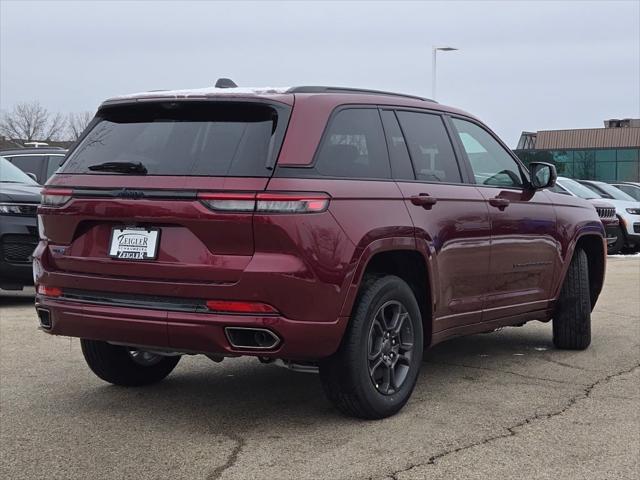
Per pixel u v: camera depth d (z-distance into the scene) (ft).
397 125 16.88
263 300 13.64
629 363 20.92
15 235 29.76
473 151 19.12
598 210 56.13
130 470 13.01
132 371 17.97
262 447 14.07
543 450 13.98
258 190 13.69
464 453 13.78
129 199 14.51
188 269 13.96
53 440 14.56
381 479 12.57
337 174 14.79
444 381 18.89
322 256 13.94
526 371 19.95
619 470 13.06
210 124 14.89
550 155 155.22
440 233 16.75
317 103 15.01
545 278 20.90
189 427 15.29
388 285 15.42
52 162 41.98
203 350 14.16
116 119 16.05
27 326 26.05
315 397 17.47
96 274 14.93
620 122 206.08
